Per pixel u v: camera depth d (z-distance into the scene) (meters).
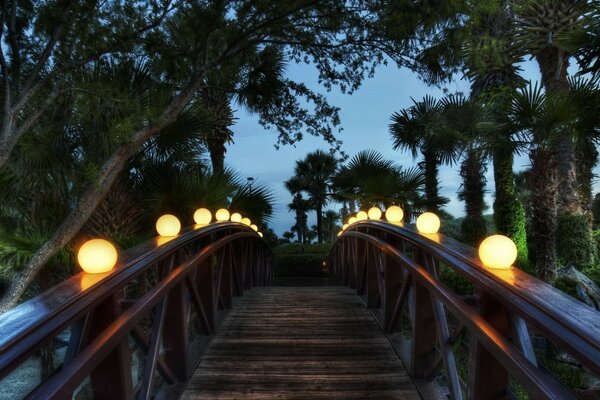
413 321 2.56
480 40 4.95
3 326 0.94
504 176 9.55
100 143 4.70
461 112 8.98
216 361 2.89
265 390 2.47
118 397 1.56
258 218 6.96
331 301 4.69
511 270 1.32
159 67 5.41
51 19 3.99
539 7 8.55
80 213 3.94
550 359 5.75
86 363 1.10
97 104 4.36
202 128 5.69
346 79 5.92
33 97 4.41
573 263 9.09
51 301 1.13
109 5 4.40
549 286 1.12
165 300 2.19
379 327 3.59
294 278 15.72
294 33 5.50
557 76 8.84
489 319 1.40
